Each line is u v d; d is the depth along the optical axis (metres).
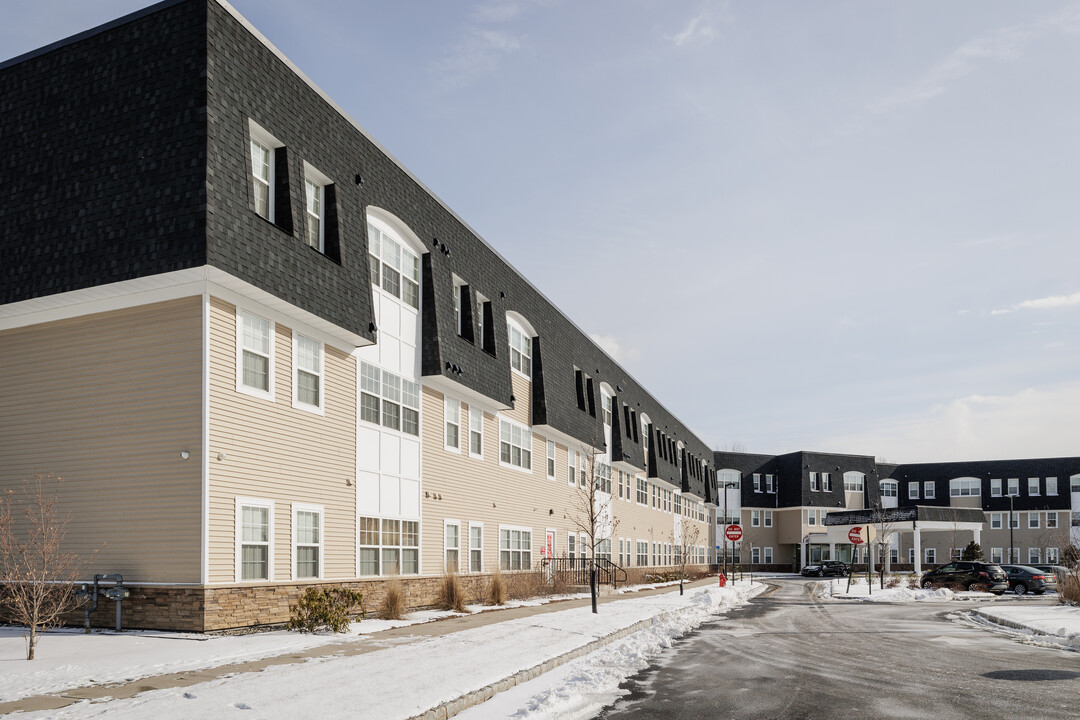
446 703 9.79
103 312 18.12
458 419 28.56
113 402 17.77
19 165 18.47
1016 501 81.75
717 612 27.02
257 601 17.75
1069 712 10.20
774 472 86.06
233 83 17.61
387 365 23.94
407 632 17.69
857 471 85.62
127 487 17.36
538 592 31.58
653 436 56.09
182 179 16.56
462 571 28.00
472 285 29.42
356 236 21.70
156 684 10.83
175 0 17.52
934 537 81.50
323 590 19.34
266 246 17.84
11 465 18.55
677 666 14.12
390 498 23.66
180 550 16.69
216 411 17.09
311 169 20.36
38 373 18.62
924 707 10.52
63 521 17.81
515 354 34.25
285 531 18.92
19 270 17.86
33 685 10.74
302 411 19.88
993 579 41.69
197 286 17.06
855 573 72.69
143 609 16.84
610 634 17.78
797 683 12.36
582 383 41.88
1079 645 16.78
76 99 18.19
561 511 38.62
